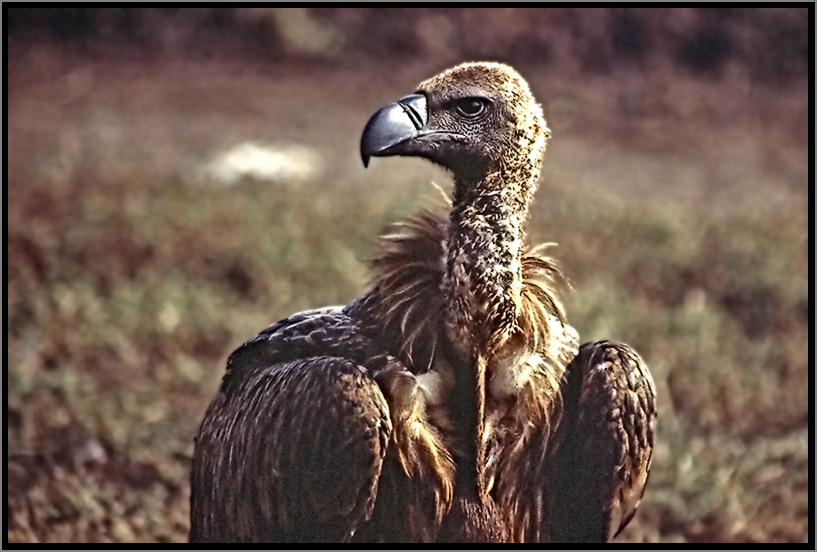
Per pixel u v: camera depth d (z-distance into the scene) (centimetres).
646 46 3828
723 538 1185
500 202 771
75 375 1501
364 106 3388
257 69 3588
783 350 1764
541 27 3847
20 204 2309
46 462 1263
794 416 1513
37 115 3083
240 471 771
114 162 2725
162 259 2050
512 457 779
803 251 2261
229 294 1905
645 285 2023
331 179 2725
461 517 768
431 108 777
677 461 1302
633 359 784
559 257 2078
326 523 750
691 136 3303
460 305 761
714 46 3834
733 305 2000
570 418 789
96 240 2112
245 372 809
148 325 1720
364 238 2103
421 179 2742
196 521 829
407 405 754
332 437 730
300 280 1958
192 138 2975
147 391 1481
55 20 3609
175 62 3559
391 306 771
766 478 1312
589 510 791
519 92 777
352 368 741
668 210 2519
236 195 2495
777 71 3797
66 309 1758
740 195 2812
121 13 3678
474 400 762
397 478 759
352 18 3838
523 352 771
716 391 1568
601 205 2539
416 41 3806
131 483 1227
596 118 3391
